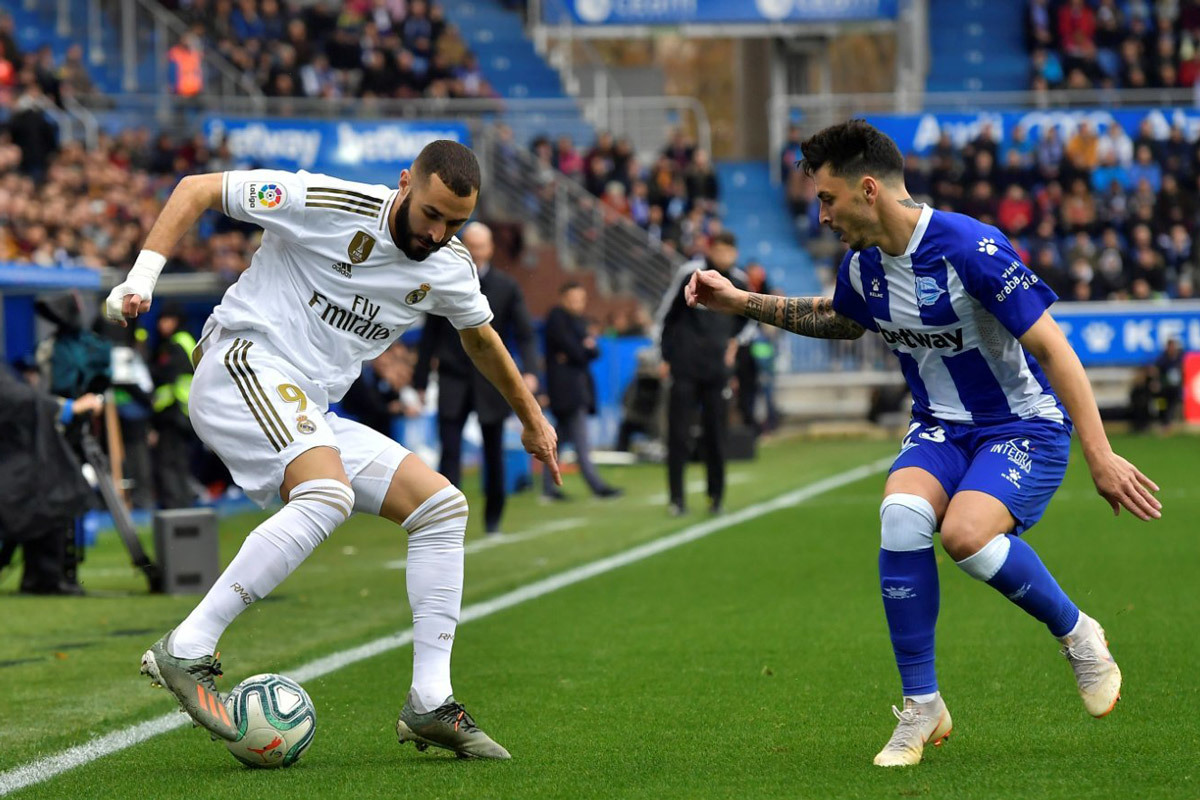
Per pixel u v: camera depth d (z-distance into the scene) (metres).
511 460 40.22
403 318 11.99
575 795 10.48
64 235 44.12
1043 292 11.06
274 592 22.77
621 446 50.72
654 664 16.16
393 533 31.66
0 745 12.88
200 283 38.72
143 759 12.18
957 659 16.06
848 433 58.91
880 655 16.42
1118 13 73.94
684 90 118.88
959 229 11.18
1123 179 67.88
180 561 23.34
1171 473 39.81
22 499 22.17
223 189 11.51
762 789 10.57
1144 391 56.31
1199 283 65.88
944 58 76.56
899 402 60.41
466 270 12.02
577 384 37.41
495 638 18.03
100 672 16.53
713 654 16.69
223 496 39.31
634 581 22.88
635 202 65.62
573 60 79.19
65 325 23.70
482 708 14.00
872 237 11.38
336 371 12.02
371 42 66.75
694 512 33.28
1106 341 59.53
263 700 11.61
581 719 13.41
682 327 31.80
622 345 53.66
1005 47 76.94
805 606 20.06
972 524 11.09
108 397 29.27
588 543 28.17
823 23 71.38
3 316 32.69
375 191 11.59
